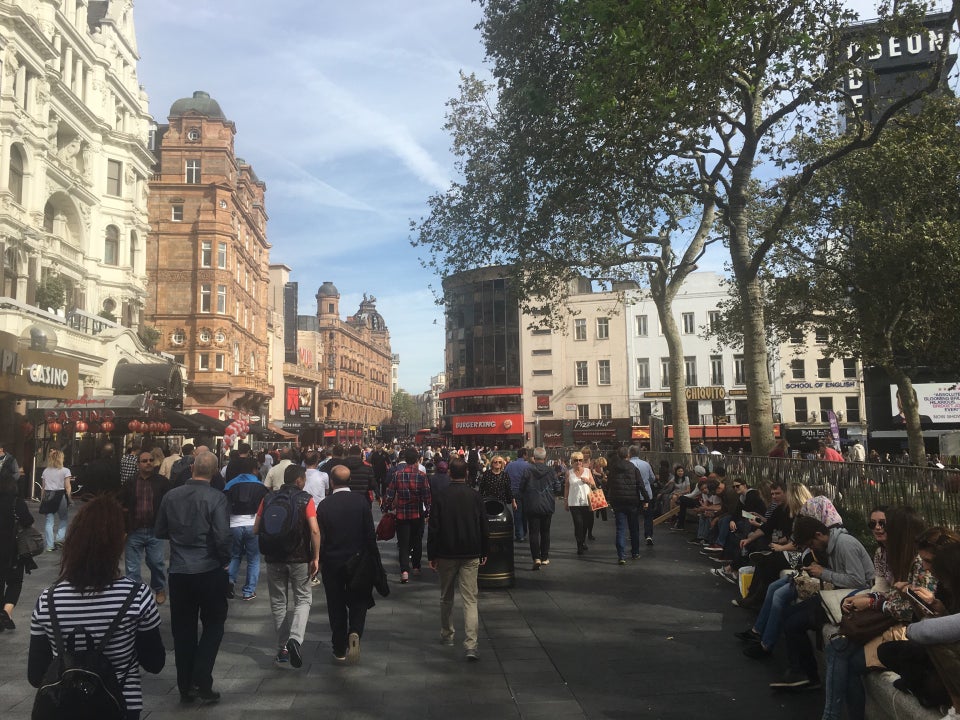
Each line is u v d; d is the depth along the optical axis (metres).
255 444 46.47
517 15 14.35
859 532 8.71
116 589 3.11
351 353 104.25
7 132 23.95
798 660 5.61
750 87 13.31
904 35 12.61
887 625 4.56
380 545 14.24
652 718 5.09
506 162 16.52
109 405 20.67
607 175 14.74
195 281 47.03
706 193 15.00
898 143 17.16
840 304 22.22
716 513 12.84
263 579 10.63
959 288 17.11
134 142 34.25
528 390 55.88
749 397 15.13
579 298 55.25
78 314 27.73
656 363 52.81
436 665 6.34
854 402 48.47
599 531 16.47
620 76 11.20
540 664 6.36
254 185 59.66
